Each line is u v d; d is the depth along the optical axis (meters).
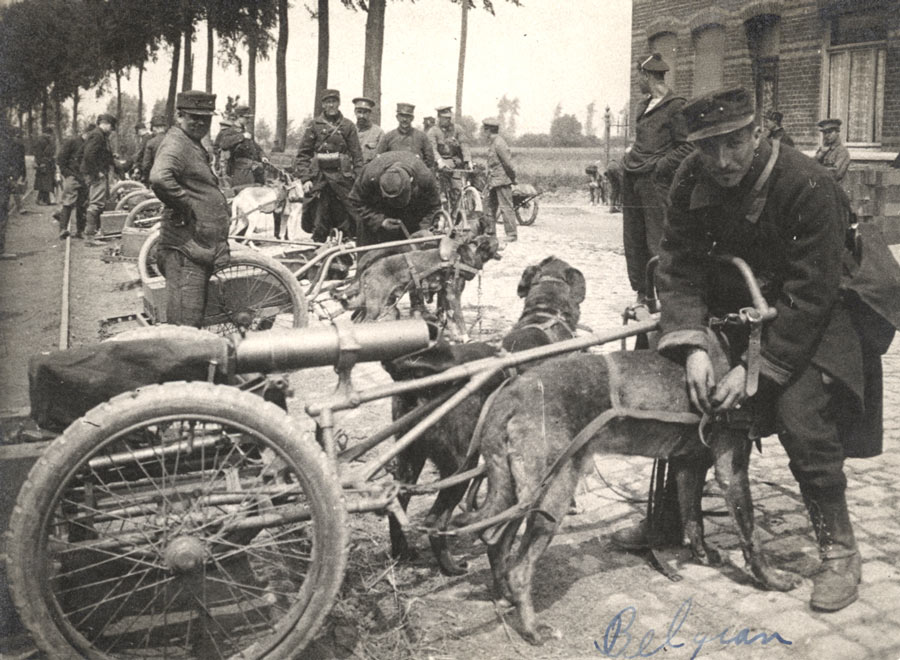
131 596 3.04
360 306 6.81
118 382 2.92
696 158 3.54
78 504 2.86
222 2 17.94
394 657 3.21
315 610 2.83
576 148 25.75
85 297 9.87
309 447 2.78
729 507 3.63
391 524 3.87
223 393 2.73
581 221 18.66
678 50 12.66
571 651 3.24
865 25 13.15
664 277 3.68
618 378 3.43
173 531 2.84
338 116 9.52
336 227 9.70
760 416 3.64
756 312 3.46
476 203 14.41
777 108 13.61
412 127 11.09
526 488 3.24
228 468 3.10
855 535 4.16
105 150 14.84
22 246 14.27
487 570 3.85
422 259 6.86
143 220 11.53
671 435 3.54
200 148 6.32
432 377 3.23
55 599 2.69
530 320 4.48
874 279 3.56
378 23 14.51
